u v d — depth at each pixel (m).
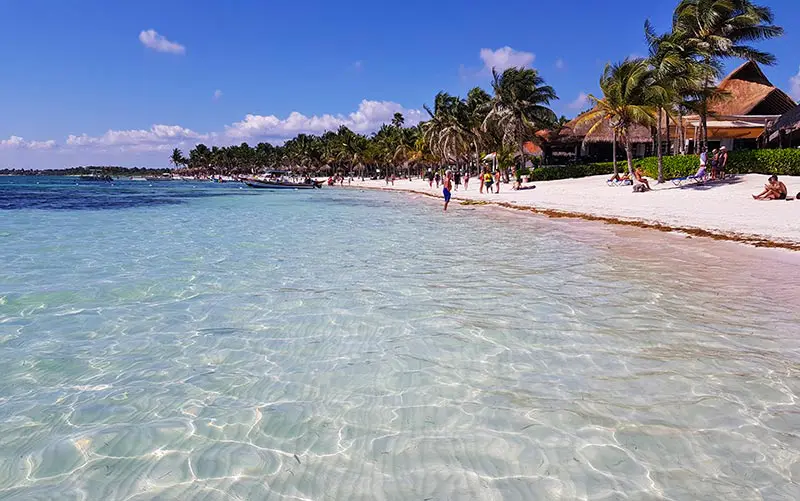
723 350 4.79
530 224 17.08
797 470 2.91
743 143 37.84
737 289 7.23
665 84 25.95
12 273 8.85
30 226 17.38
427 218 20.34
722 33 27.75
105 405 3.89
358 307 6.59
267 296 7.22
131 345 5.22
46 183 97.88
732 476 2.87
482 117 51.03
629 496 2.72
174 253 11.17
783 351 4.75
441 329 5.61
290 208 27.55
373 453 3.18
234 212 24.39
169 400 3.96
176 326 5.84
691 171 27.59
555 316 6.03
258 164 158.25
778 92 35.72
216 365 4.67
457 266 9.45
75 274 8.78
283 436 3.41
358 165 101.00
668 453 3.11
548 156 47.62
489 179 34.88
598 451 3.14
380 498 2.74
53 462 3.13
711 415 3.55
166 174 184.88
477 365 4.55
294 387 4.17
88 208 27.19
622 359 4.62
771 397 3.81
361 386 4.17
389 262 9.95
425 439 3.34
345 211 24.91
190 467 3.06
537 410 3.69
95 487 2.88
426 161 80.19
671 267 8.92
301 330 5.66
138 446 3.30
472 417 3.61
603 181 32.56
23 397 4.03
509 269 9.09
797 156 24.58
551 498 2.71
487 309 6.40
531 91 42.84
